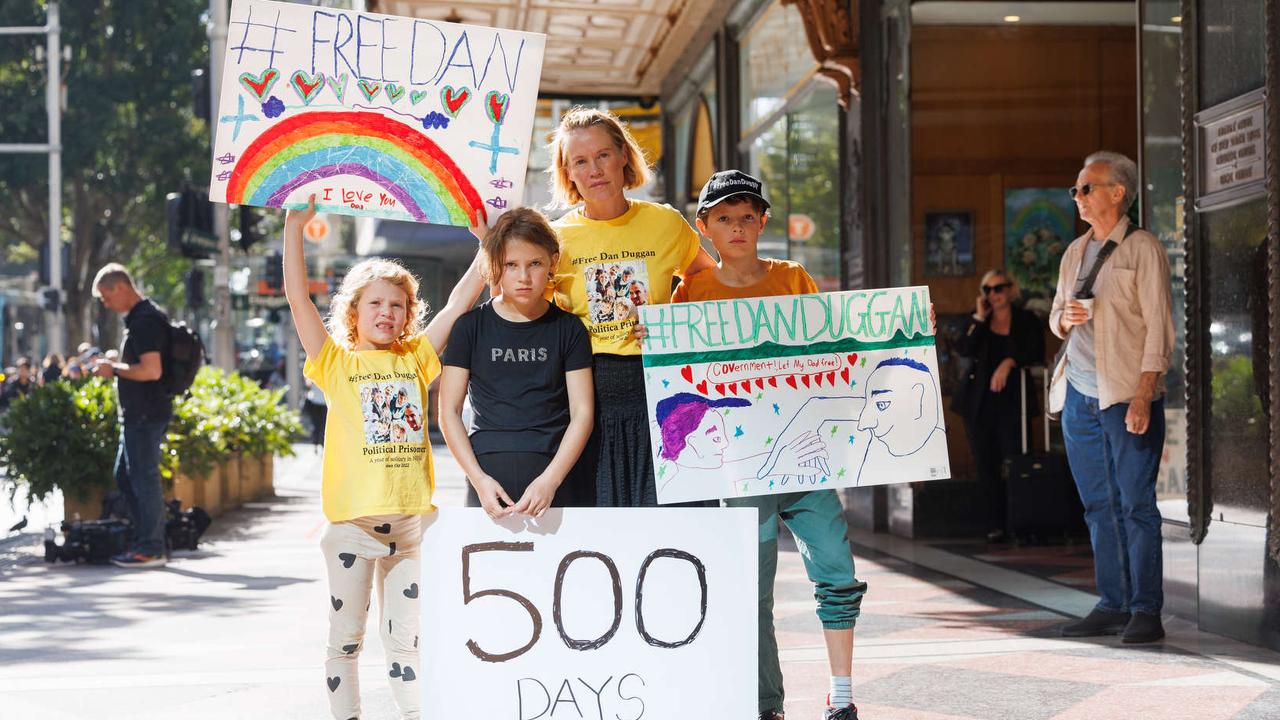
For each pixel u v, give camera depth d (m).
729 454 4.04
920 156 10.97
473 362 3.93
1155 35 6.80
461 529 3.74
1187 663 5.36
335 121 4.10
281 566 9.16
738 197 4.25
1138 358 5.86
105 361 9.16
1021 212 11.04
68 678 5.43
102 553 9.38
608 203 4.16
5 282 49.75
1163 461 6.70
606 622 3.74
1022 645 5.80
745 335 4.06
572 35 16.94
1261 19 5.68
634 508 3.75
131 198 37.94
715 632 3.74
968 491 10.28
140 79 36.19
